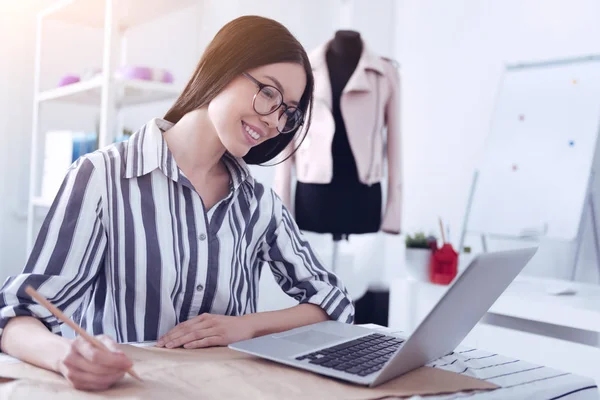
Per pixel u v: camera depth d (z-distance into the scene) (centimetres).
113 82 194
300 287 111
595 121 225
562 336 199
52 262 86
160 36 281
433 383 70
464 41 290
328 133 239
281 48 90
